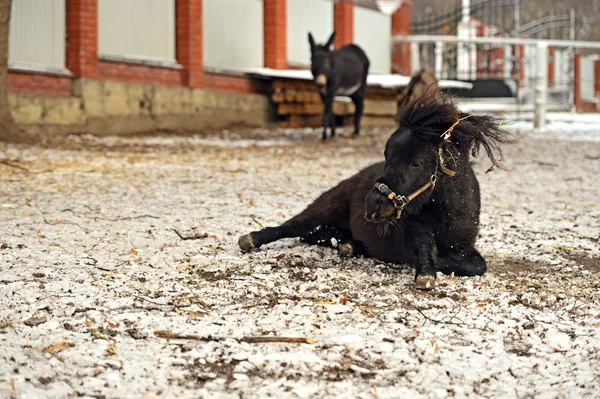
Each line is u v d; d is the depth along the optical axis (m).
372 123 29.08
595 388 4.74
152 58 24.44
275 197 11.68
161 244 8.25
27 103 19.95
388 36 36.66
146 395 4.50
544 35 51.41
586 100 51.31
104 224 9.26
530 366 5.12
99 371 4.79
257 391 4.61
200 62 25.67
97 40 22.03
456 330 5.74
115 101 22.53
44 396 4.41
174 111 24.70
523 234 9.43
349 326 5.70
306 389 4.63
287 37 30.41
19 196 11.23
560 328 5.84
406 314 6.06
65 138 19.61
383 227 6.85
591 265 7.96
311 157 17.88
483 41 33.94
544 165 17.25
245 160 16.86
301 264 7.51
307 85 27.38
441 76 38.31
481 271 7.22
